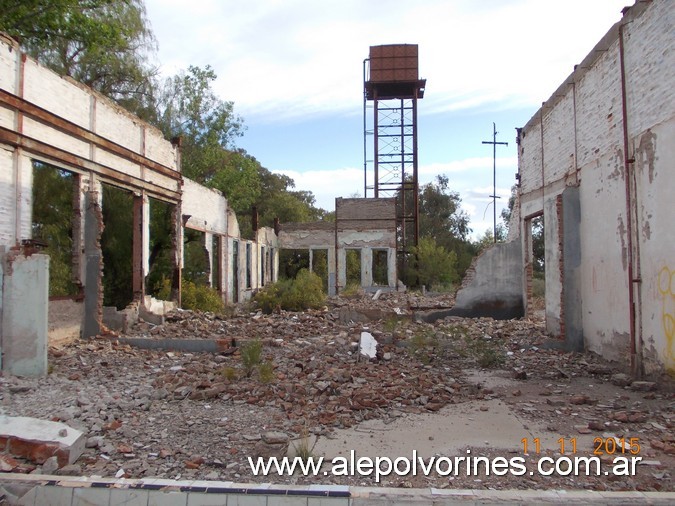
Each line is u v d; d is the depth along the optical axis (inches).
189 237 975.6
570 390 337.4
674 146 321.4
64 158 451.5
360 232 1323.8
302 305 802.2
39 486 178.7
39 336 339.9
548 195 570.6
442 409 289.3
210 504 174.7
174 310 661.3
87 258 489.7
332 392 308.5
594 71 446.6
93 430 234.5
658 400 310.0
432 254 1344.7
